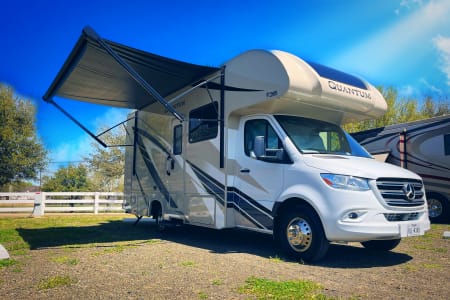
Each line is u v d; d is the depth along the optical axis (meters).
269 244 7.02
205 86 7.32
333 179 5.03
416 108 25.14
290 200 5.54
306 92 5.90
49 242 7.30
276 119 6.14
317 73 6.19
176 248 6.54
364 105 6.81
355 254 6.05
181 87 8.07
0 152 27.58
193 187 7.40
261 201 5.95
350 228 4.79
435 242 7.27
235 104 6.54
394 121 24.23
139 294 3.83
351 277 4.55
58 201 15.79
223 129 6.71
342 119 7.20
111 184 31.75
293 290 3.89
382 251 6.32
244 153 6.43
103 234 8.52
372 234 4.77
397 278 4.54
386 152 12.80
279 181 5.71
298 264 5.21
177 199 7.91
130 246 6.77
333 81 6.35
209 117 7.15
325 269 4.94
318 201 5.07
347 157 5.79
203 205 7.06
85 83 7.93
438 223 11.25
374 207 4.85
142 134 9.71
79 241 7.44
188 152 7.63
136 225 10.54
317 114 6.60
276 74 5.88
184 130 7.85
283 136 5.89
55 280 4.29
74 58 6.62
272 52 6.04
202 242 7.29
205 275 4.57
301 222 5.36
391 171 5.26
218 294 3.81
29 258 5.67
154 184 8.88
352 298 3.71
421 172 11.86
